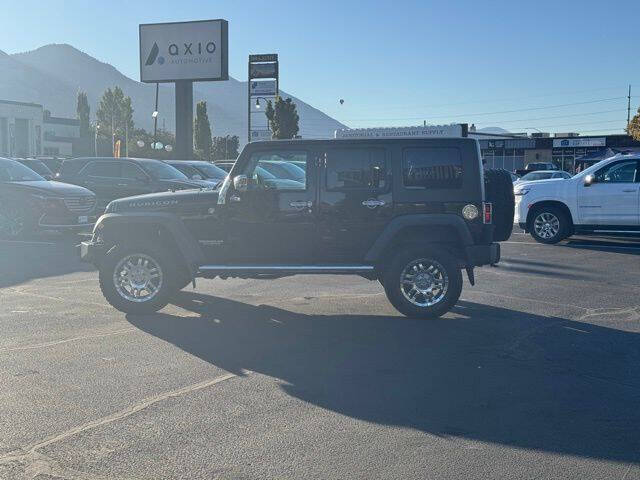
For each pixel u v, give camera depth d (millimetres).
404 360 7262
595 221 16406
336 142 9008
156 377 6621
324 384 6473
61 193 16250
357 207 8953
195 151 64312
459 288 8977
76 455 4883
